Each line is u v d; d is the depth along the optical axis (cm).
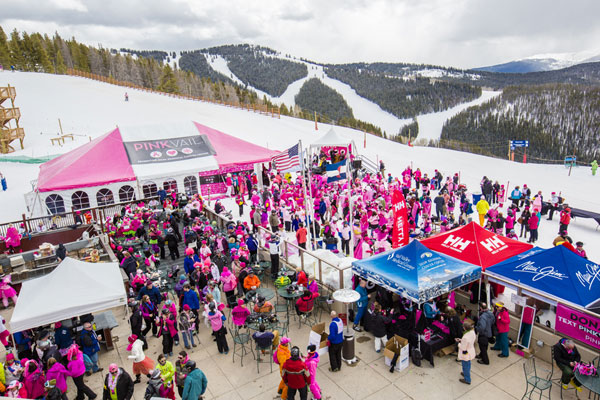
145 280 1221
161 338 1144
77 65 13300
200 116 6253
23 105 5700
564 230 1834
